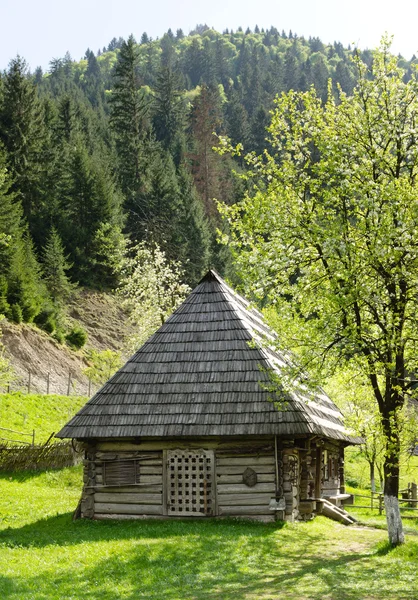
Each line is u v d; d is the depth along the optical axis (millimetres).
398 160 17828
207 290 23578
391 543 17109
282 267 17312
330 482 27203
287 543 17359
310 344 17109
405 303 16859
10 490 26391
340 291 16141
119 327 64188
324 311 17125
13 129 71625
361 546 17750
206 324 22500
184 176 87000
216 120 114188
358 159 17859
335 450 28219
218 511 20094
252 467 20125
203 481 20281
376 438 17703
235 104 142875
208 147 102000
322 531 19719
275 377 17875
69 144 85500
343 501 29609
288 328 17562
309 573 14352
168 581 13430
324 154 17500
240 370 20906
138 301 48375
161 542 16484
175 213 78000
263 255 17344
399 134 17688
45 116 92625
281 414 19562
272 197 17844
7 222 58156
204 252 73000
